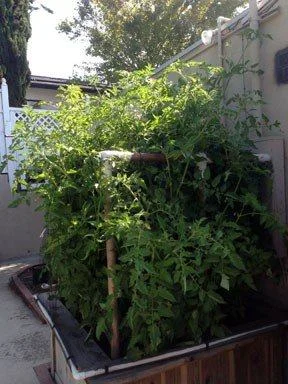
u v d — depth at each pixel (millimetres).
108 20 11883
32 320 4270
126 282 1973
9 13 8102
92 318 2258
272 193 2498
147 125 2293
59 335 2340
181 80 2428
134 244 1787
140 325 1904
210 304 2000
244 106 2406
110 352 2135
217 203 2270
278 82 2605
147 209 2016
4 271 6328
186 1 11734
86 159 2191
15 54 8234
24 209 7168
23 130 2490
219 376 2105
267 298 2678
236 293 2361
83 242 2205
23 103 8547
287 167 2557
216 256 1924
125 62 11797
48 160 2281
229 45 3047
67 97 2693
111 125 2367
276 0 2570
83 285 2287
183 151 2000
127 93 2381
